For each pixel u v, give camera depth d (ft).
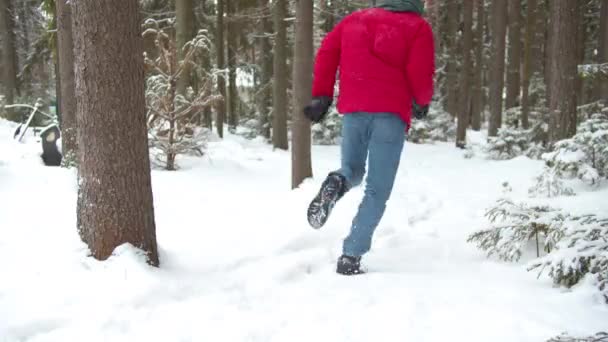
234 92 65.51
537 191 19.16
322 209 9.92
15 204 14.60
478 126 74.54
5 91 61.77
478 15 66.69
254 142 53.67
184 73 32.65
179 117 23.97
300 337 7.86
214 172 23.94
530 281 10.13
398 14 10.19
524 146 42.83
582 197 14.73
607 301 8.85
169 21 45.37
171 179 20.52
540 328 7.86
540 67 65.00
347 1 51.08
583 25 53.72
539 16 59.72
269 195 18.75
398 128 10.30
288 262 10.87
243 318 8.48
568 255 9.40
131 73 10.04
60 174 18.95
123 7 9.86
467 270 10.98
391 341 7.66
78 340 7.69
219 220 14.39
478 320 8.22
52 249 10.46
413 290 9.55
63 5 22.89
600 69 26.63
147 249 10.34
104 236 10.05
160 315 8.51
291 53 67.87
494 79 51.11
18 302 8.52
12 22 63.36
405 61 10.16
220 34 51.49
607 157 19.07
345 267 10.53
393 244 12.91
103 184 10.00
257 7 52.60
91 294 8.89
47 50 56.75
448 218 15.85
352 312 8.65
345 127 10.57
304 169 20.34
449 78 73.00
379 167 10.32
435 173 29.40
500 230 11.90
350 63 10.30
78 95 10.07
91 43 9.73
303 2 20.33
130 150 10.08
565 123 26.17
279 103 45.80
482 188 22.63
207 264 10.91
